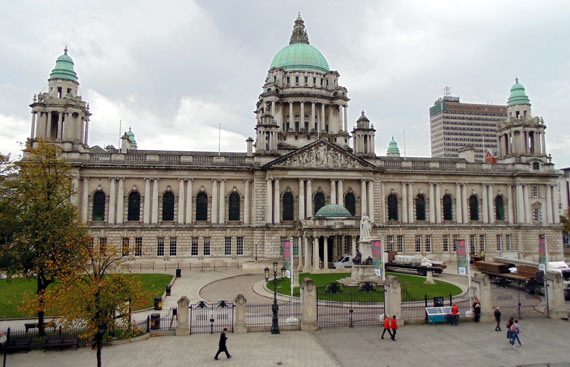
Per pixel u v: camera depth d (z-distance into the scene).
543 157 107.75
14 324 42.12
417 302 48.81
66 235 41.00
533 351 34.25
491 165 105.50
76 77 94.38
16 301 50.22
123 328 36.25
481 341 36.72
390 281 41.72
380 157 108.31
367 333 38.84
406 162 101.06
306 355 33.03
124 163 88.38
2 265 39.94
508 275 64.31
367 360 32.06
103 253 33.94
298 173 91.81
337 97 116.19
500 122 114.44
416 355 33.22
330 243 85.56
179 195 90.56
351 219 79.94
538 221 105.50
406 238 98.31
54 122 93.88
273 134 95.00
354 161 94.56
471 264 91.69
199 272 80.81
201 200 92.44
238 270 84.12
